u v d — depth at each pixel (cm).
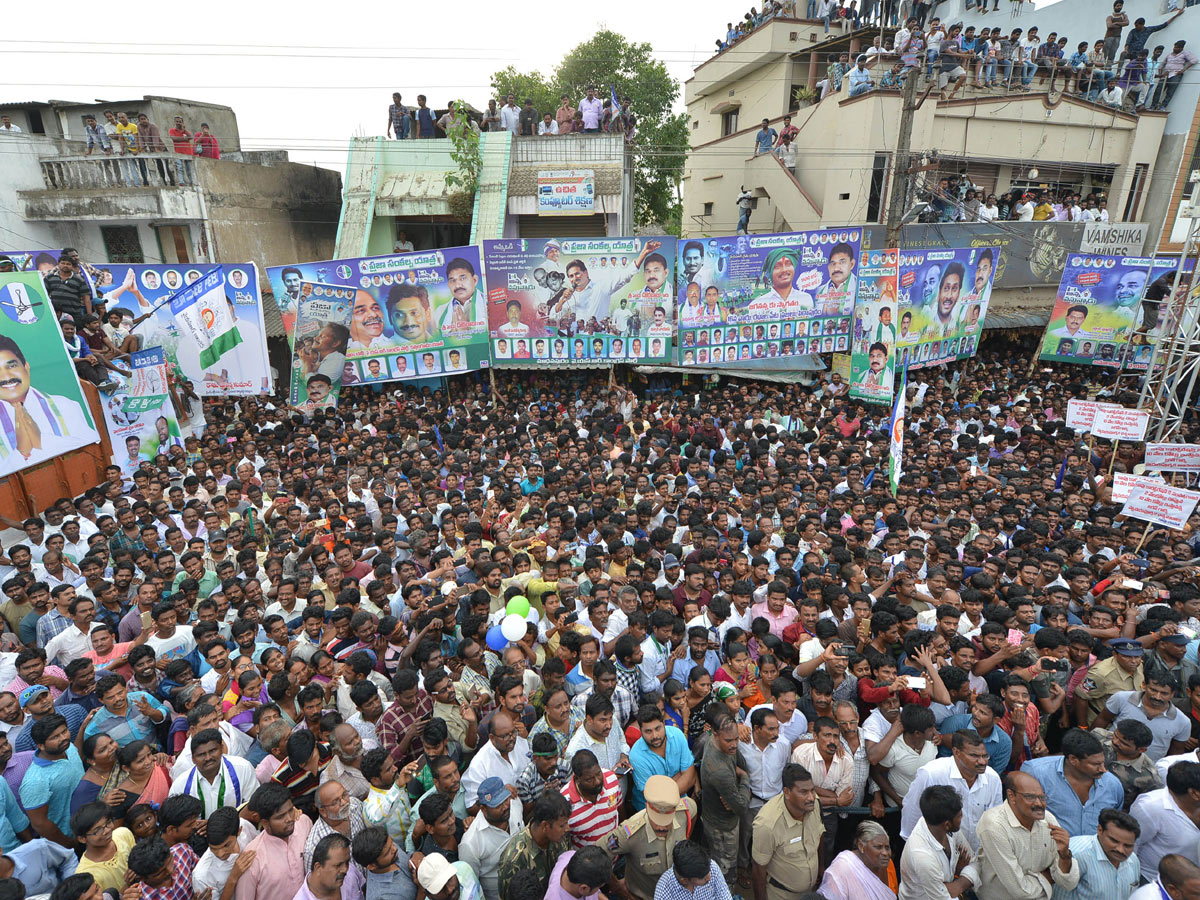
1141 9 2505
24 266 1482
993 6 2984
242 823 464
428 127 2234
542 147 2253
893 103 2233
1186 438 1489
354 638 679
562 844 446
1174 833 453
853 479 1118
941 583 768
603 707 513
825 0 2784
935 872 425
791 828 457
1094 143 2431
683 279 1712
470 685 604
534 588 773
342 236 2136
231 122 2559
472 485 1157
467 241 2719
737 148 3036
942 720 573
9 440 1027
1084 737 480
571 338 1742
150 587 725
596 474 1181
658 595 728
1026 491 1123
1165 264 1803
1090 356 1931
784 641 700
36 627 729
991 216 2306
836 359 1852
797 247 1714
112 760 512
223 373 1633
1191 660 652
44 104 2280
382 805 469
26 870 445
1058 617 695
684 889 399
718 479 1158
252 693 575
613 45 3538
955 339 1939
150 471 1130
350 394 1780
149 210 1944
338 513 1008
